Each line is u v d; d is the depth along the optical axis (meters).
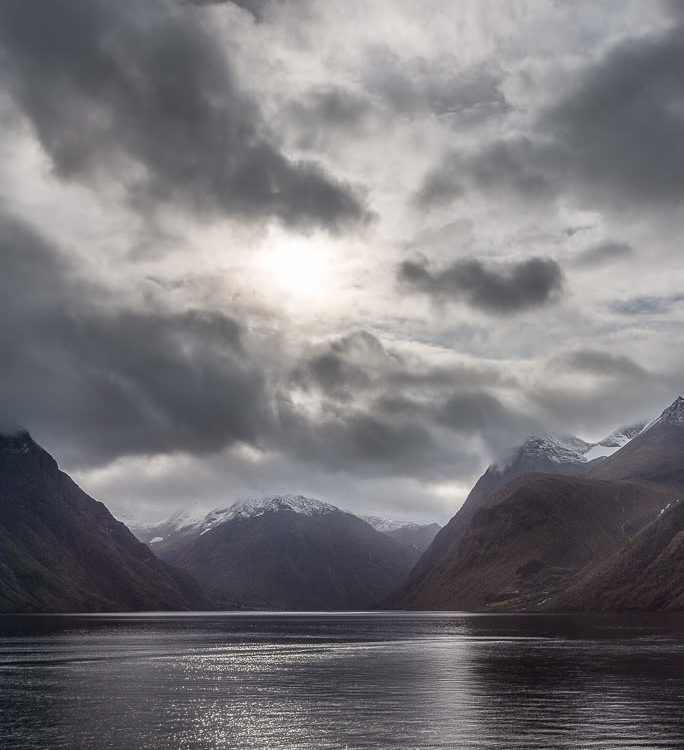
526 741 80.62
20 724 92.50
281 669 149.50
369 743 80.75
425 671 142.62
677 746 77.81
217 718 95.38
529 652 174.50
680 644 187.62
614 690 113.38
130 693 116.94
